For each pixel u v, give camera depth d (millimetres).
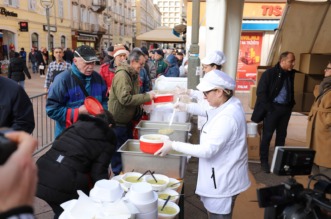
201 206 3420
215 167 2090
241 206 3154
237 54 4867
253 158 4816
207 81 2096
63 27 29969
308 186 1284
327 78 3633
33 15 24391
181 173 2287
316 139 3576
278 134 4520
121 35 54625
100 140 2082
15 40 22328
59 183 2018
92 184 2131
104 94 3074
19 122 2244
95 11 39656
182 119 3346
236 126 2033
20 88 2287
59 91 2717
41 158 2146
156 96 3365
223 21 4605
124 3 56250
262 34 10328
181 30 14938
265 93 4297
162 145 2211
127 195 1634
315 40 5238
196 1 5391
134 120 3611
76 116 2652
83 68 2787
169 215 1746
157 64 8523
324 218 1156
